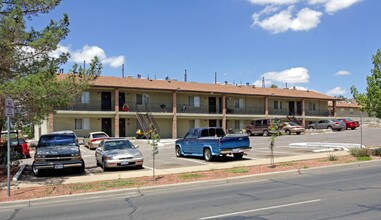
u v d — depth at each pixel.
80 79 15.21
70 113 37.22
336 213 7.54
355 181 11.88
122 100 42.34
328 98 56.44
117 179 13.60
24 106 14.10
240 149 18.83
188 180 12.98
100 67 15.58
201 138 19.70
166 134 45.03
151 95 44.06
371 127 49.69
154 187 11.90
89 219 8.06
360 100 20.30
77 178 14.23
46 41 13.89
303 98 54.62
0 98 13.21
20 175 15.13
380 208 7.90
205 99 48.12
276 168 15.24
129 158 16.67
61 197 10.69
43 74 13.93
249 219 7.34
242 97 50.97
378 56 19.58
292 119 52.38
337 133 39.09
